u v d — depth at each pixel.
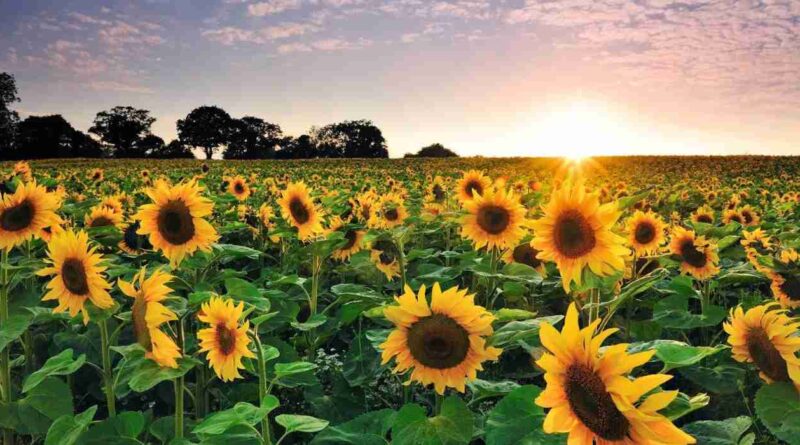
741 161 73.75
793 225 11.76
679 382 6.10
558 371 2.46
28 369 5.91
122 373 3.88
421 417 3.56
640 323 6.61
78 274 4.24
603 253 4.06
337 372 5.82
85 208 8.99
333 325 6.19
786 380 3.71
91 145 130.75
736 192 26.94
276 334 6.87
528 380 6.32
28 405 4.50
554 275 7.44
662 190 28.00
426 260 9.30
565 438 2.99
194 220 5.50
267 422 3.67
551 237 4.18
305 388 5.47
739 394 5.34
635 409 2.21
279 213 12.06
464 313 3.61
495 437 3.08
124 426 4.14
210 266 6.56
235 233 10.82
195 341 5.34
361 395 5.56
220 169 40.59
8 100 112.12
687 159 77.31
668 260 7.39
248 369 4.51
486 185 10.00
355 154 146.00
